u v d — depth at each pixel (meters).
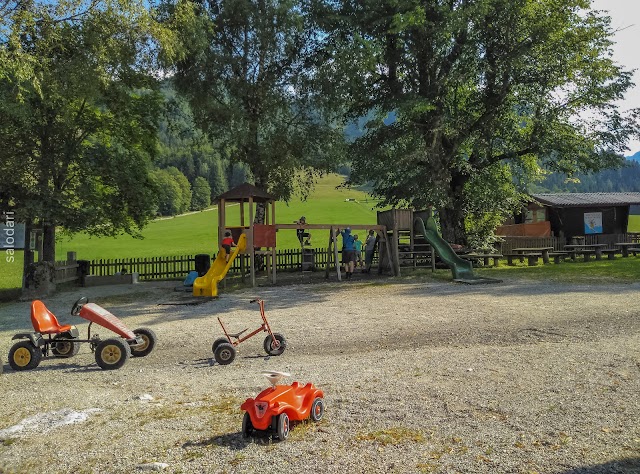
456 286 18.34
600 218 37.38
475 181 28.77
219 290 19.94
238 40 25.27
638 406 5.73
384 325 11.62
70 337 9.68
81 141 23.33
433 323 11.60
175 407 6.30
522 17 24.84
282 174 26.23
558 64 25.70
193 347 10.30
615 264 25.03
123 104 22.70
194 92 24.12
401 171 26.56
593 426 5.20
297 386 5.67
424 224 24.34
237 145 24.62
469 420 5.46
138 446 5.07
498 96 26.09
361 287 19.11
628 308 12.59
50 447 5.12
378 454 4.69
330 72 24.47
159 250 49.31
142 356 9.72
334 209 83.19
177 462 4.68
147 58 21.11
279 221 65.06
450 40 24.55
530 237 34.75
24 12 17.62
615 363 7.57
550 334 10.08
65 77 18.81
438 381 6.93
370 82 27.31
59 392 7.23
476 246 28.62
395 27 23.08
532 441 4.87
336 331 11.20
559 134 27.03
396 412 5.79
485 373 7.25
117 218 23.98
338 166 26.89
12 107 18.02
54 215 20.56
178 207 107.06
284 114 25.28
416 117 25.95
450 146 27.64
